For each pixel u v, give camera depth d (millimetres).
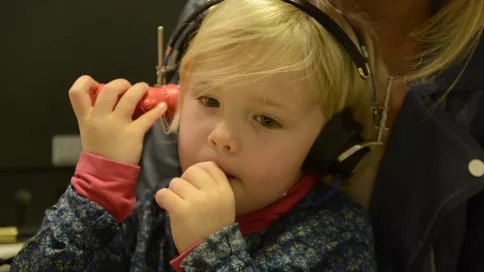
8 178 1795
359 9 916
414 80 870
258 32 755
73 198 805
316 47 775
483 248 895
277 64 750
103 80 1792
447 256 902
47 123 1798
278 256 800
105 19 1749
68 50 1753
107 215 798
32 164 1820
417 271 893
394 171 898
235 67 751
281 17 770
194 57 787
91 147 812
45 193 1821
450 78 863
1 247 1045
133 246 899
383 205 917
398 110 899
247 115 771
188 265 732
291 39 759
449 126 863
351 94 833
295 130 788
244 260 739
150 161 976
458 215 878
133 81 1805
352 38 813
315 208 861
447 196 843
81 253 795
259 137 776
